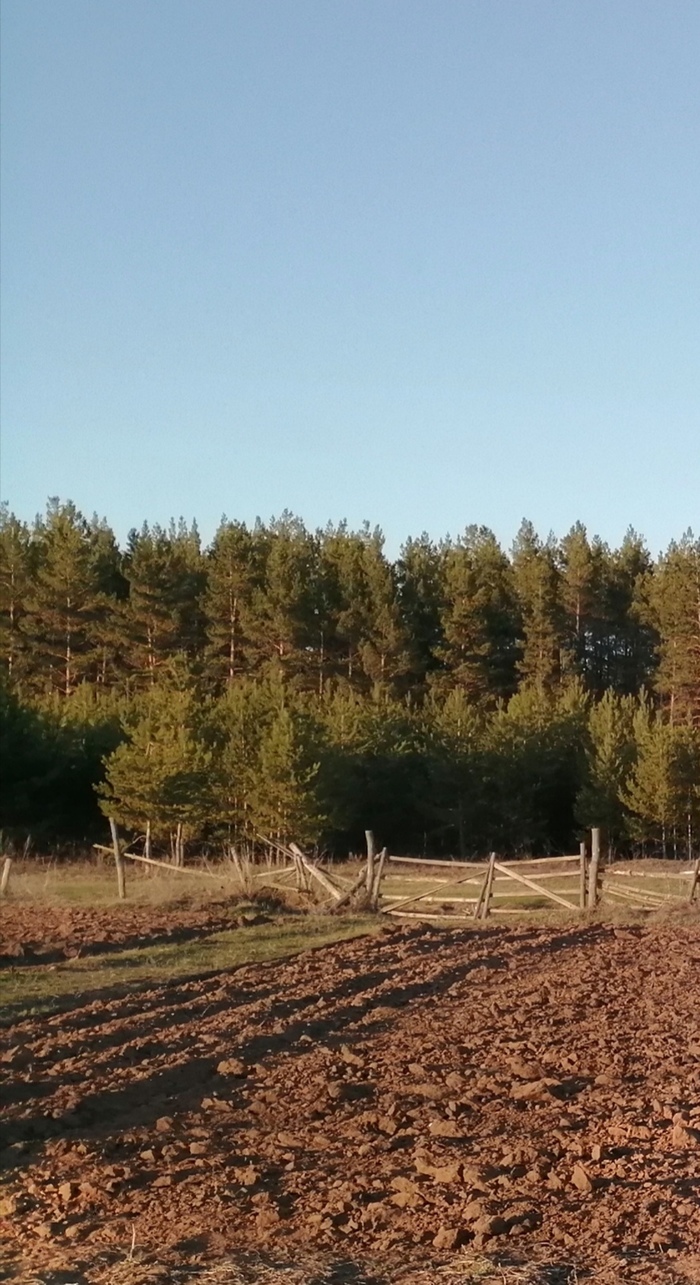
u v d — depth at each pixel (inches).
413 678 2625.5
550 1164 305.3
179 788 1461.6
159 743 1483.8
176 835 1519.4
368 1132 343.6
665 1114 346.3
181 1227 271.7
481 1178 291.9
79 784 1824.6
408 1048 447.8
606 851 1913.1
